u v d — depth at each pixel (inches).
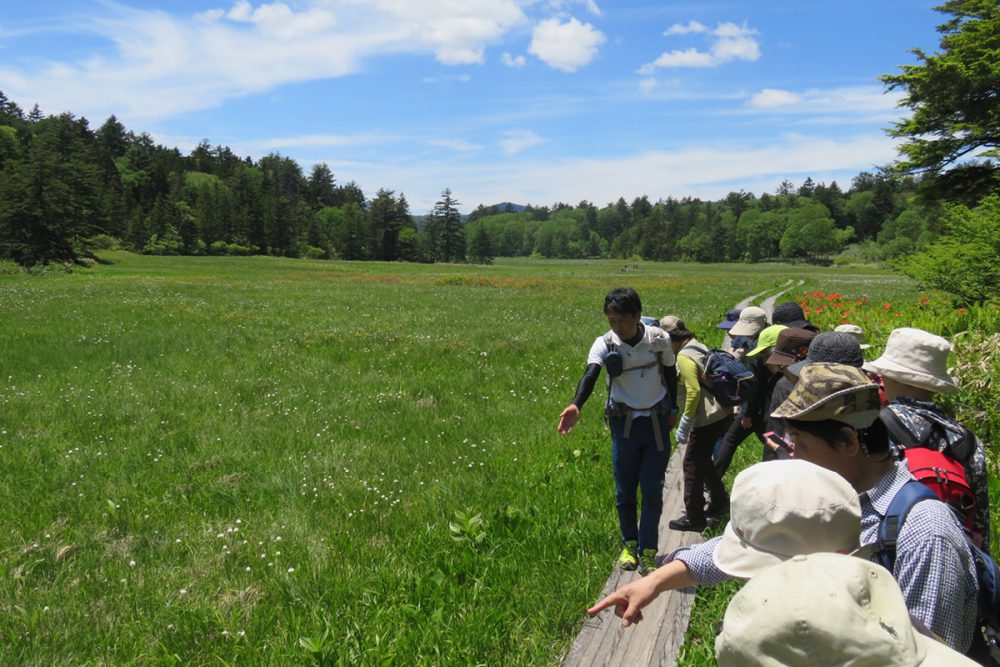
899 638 51.6
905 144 1106.1
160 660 151.9
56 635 161.9
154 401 402.9
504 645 156.9
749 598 55.2
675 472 287.3
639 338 194.1
